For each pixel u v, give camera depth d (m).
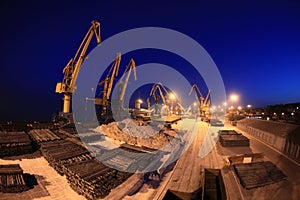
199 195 9.05
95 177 8.69
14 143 13.52
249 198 7.98
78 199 7.90
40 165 11.45
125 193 8.41
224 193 8.83
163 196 8.29
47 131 18.52
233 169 11.46
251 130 26.56
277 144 17.28
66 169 9.34
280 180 9.59
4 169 9.03
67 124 21.92
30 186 8.71
